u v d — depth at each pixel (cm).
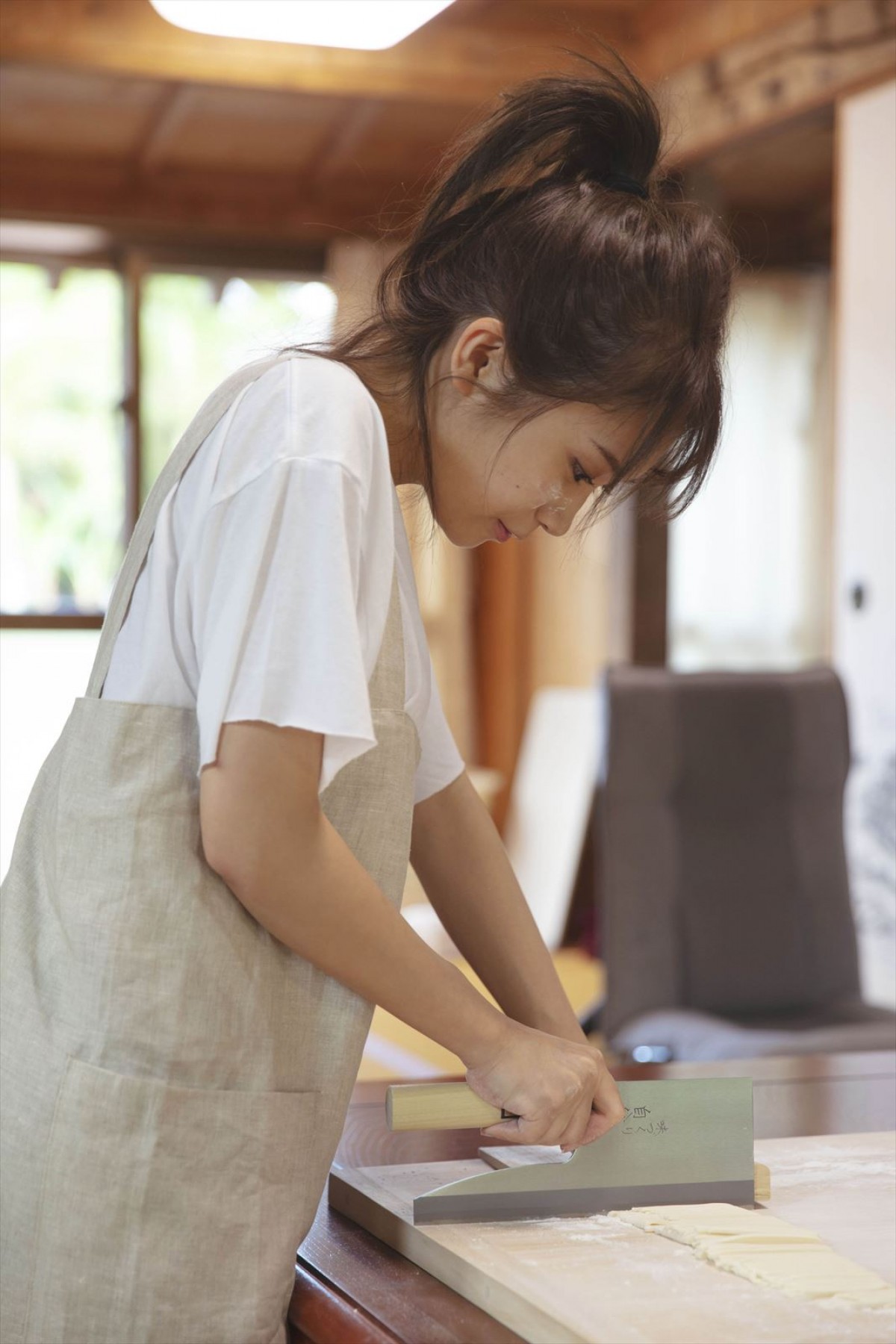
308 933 88
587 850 505
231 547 88
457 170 101
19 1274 90
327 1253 98
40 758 490
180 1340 88
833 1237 96
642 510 107
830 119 392
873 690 366
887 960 358
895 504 359
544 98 99
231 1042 90
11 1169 91
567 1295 83
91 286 504
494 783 536
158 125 456
